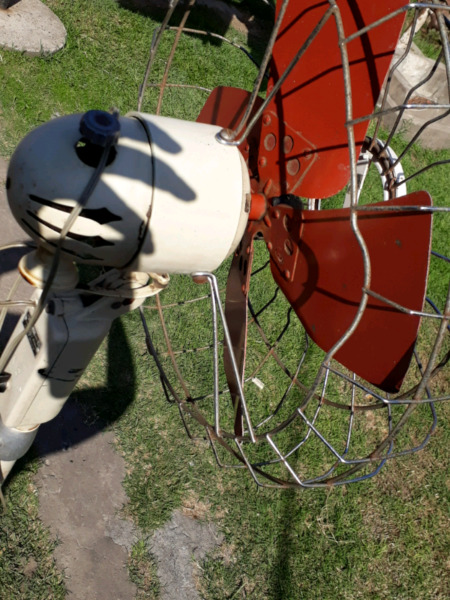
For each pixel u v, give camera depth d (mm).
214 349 1681
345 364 1771
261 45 6855
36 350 1904
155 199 1536
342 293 1754
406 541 4047
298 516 3758
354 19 1742
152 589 3080
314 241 1804
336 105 1832
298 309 1928
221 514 3527
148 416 3629
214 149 1648
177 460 3566
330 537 3801
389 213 1586
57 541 2992
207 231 1606
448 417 4875
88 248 1584
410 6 1420
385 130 6949
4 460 2275
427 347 5426
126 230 1543
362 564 3807
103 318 1904
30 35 4691
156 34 2055
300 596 3482
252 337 4457
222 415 3883
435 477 4469
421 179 6875
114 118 1454
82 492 3195
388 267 1606
